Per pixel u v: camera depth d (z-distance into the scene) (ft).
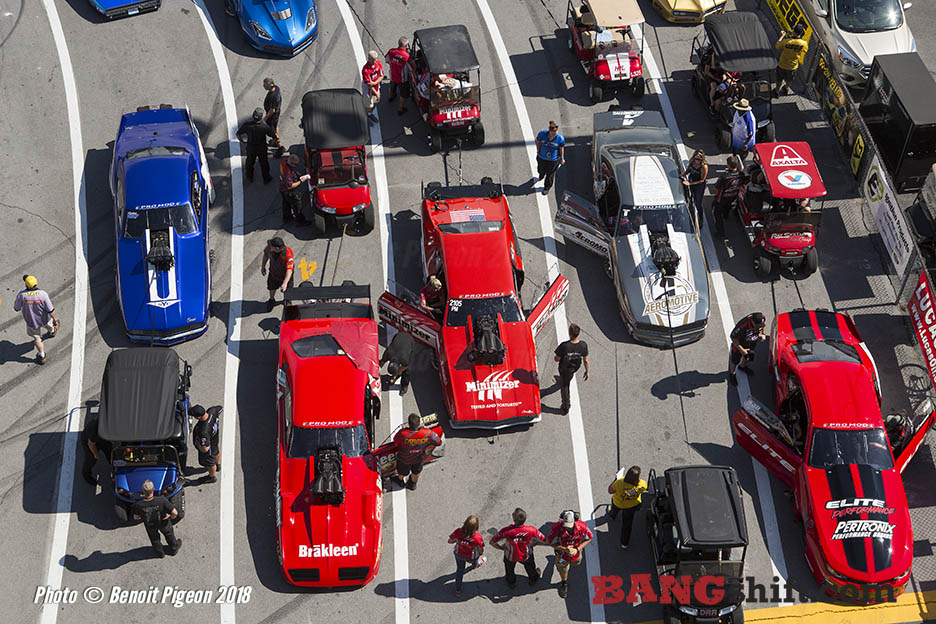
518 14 112.78
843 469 72.79
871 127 100.58
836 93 99.35
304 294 82.33
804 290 89.76
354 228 92.68
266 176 95.30
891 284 90.17
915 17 116.57
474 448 79.10
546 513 75.72
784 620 70.95
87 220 92.63
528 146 100.58
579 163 99.30
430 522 75.00
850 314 88.12
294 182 88.79
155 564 72.43
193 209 86.89
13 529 73.87
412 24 111.04
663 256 84.58
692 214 89.66
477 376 78.95
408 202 95.50
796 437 78.28
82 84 103.24
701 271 86.38
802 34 103.24
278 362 82.99
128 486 72.02
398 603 71.15
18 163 96.58
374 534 70.95
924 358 83.92
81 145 98.27
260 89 103.91
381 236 92.79
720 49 98.27
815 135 101.65
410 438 72.54
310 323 80.79
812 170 87.71
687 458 78.89
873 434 74.33
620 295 86.38
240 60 106.42
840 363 77.82
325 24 110.63
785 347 80.18
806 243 88.07
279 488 72.54
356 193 89.86
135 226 84.89
